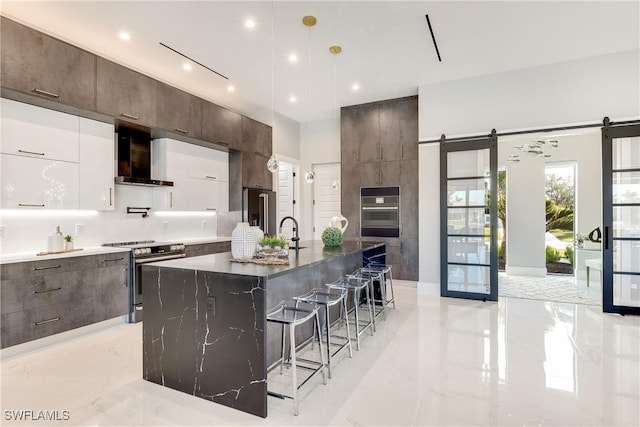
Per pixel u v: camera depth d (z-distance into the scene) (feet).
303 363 9.10
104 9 9.95
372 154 19.16
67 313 10.39
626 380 8.04
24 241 10.85
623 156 13.10
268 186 19.80
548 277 21.43
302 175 22.71
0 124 9.52
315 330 10.13
